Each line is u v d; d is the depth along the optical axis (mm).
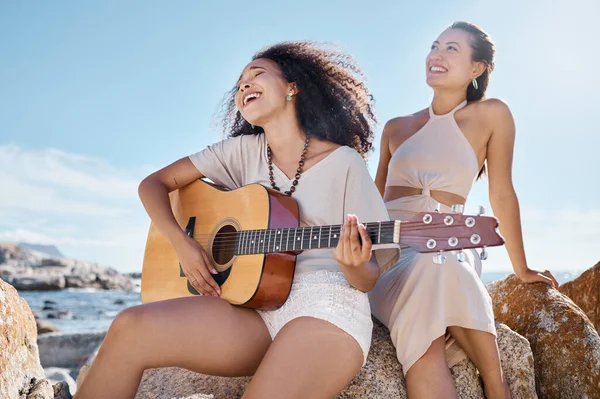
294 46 3420
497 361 3133
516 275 4027
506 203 3885
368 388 2992
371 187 2984
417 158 3785
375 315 3299
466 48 3900
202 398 3041
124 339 2559
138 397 3145
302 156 3127
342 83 3496
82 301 37812
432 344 3002
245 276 2840
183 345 2609
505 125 3857
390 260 2820
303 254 2910
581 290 4590
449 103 3959
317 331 2553
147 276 3363
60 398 3143
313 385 2490
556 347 3607
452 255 3090
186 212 3318
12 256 78750
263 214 2941
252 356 2756
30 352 3080
